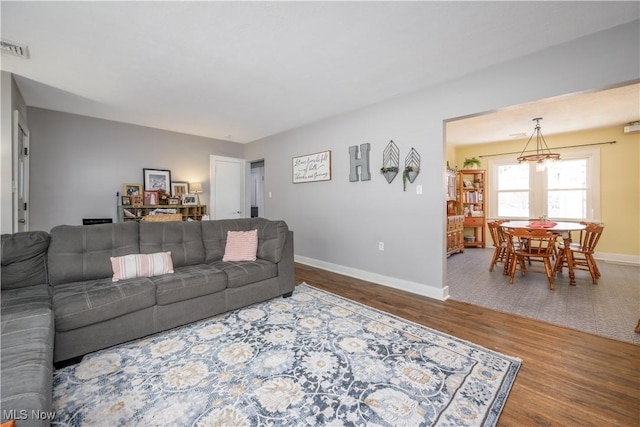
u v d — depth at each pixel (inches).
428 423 52.4
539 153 213.8
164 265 98.2
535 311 104.6
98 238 95.6
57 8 70.7
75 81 114.6
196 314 92.9
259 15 74.2
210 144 216.8
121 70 105.1
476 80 106.3
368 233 145.9
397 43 87.6
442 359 73.1
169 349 78.2
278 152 201.9
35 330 56.3
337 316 100.0
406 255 130.4
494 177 239.6
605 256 187.8
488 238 244.7
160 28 79.7
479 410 55.6
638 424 51.9
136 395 60.0
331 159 164.1
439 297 118.8
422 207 124.3
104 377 66.1
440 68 104.0
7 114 105.9
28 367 43.4
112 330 77.0
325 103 141.3
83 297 73.9
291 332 88.0
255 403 57.7
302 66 102.4
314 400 58.5
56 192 153.3
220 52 92.7
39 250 85.5
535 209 219.3
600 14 73.8
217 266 109.0
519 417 53.9
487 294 124.1
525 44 88.3
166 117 164.7
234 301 102.5
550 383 63.7
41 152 148.5
